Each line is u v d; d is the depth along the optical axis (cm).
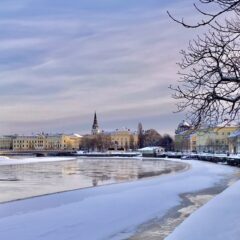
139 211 2502
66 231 1920
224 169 7375
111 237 1822
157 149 19225
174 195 3341
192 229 1226
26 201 2986
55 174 7494
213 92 1109
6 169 9231
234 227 1147
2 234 1850
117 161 14212
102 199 3066
